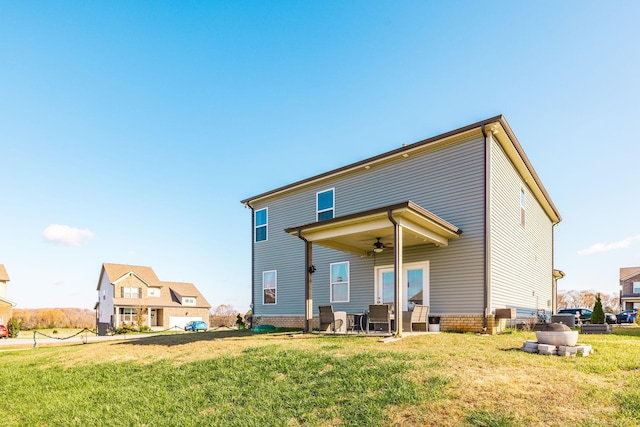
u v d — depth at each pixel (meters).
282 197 17.14
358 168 14.09
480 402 4.61
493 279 10.98
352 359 6.85
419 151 12.62
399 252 9.32
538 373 5.46
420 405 4.75
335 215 14.83
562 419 4.07
